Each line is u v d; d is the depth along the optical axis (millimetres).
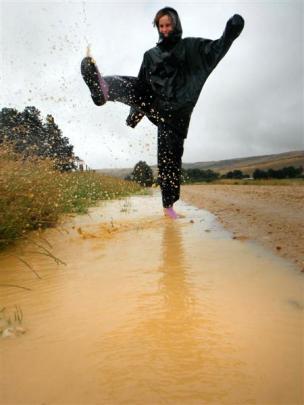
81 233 5039
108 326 2145
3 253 4070
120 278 3020
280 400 1474
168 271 3160
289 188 16891
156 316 2256
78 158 6457
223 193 14039
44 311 2393
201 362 1744
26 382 1632
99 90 4625
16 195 4695
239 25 4711
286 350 1832
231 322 2146
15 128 5867
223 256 3604
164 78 5277
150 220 6195
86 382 1618
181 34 5328
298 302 2414
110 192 12305
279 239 4242
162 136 5656
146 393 1536
